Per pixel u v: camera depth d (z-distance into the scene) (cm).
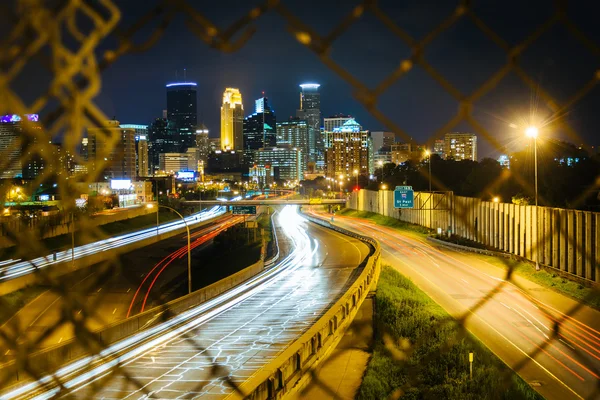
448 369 2092
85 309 411
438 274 4509
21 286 4481
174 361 2120
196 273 7344
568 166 5406
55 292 394
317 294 3775
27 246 375
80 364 2047
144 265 7281
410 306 3161
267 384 1291
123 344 2445
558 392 1908
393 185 11606
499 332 2719
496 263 4831
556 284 3778
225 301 3756
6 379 536
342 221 11188
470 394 1795
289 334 2550
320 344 1981
